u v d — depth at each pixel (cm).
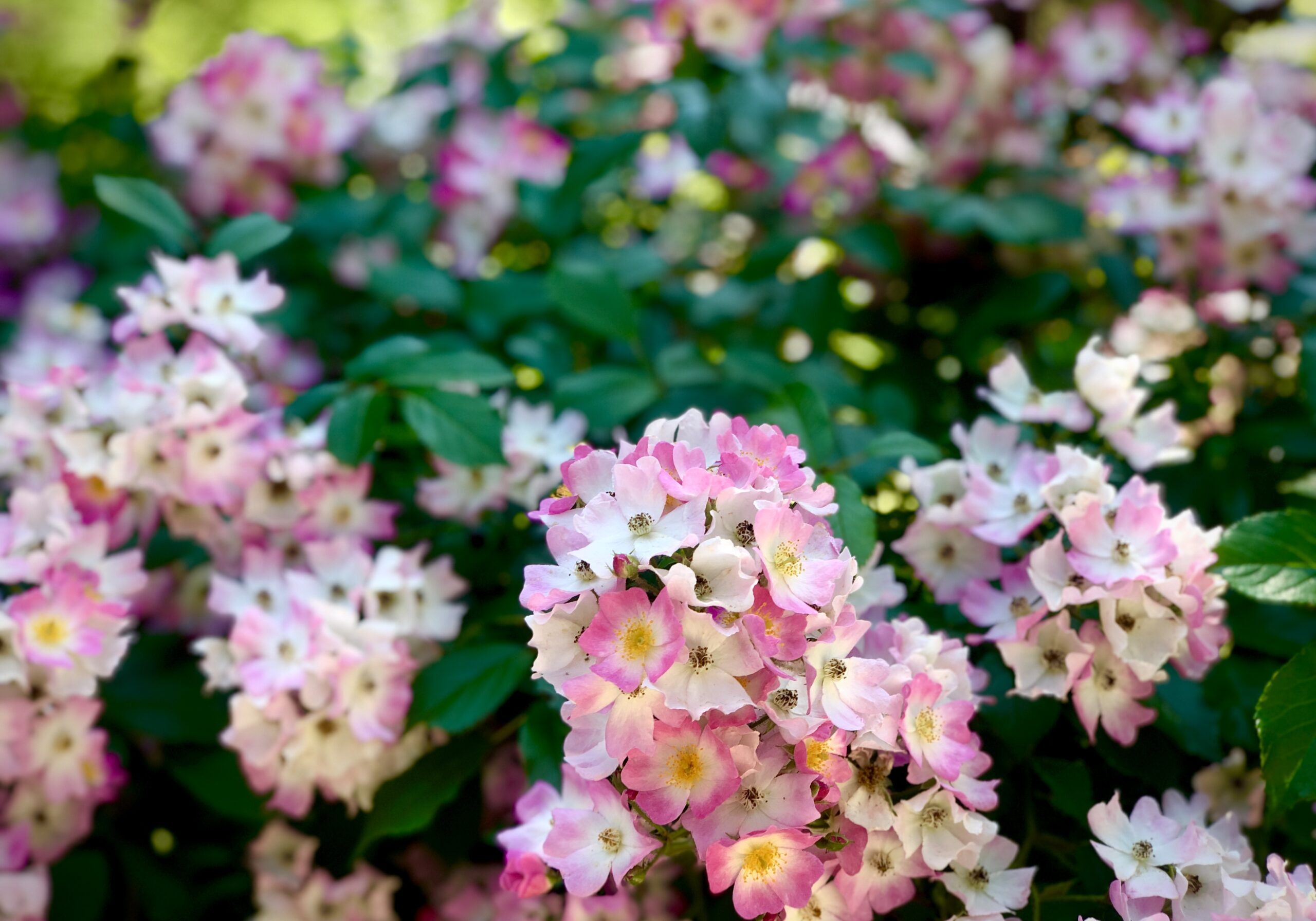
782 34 105
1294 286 91
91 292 108
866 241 101
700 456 64
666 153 116
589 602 63
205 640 79
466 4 138
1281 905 64
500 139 116
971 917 67
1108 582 68
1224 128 87
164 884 89
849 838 66
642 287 108
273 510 83
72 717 80
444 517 84
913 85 113
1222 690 76
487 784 83
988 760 67
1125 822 68
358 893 85
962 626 75
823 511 65
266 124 115
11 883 79
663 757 62
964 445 78
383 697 77
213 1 153
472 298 97
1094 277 106
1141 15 111
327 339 110
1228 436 89
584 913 77
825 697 63
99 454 80
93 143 142
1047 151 116
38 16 159
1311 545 71
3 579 76
